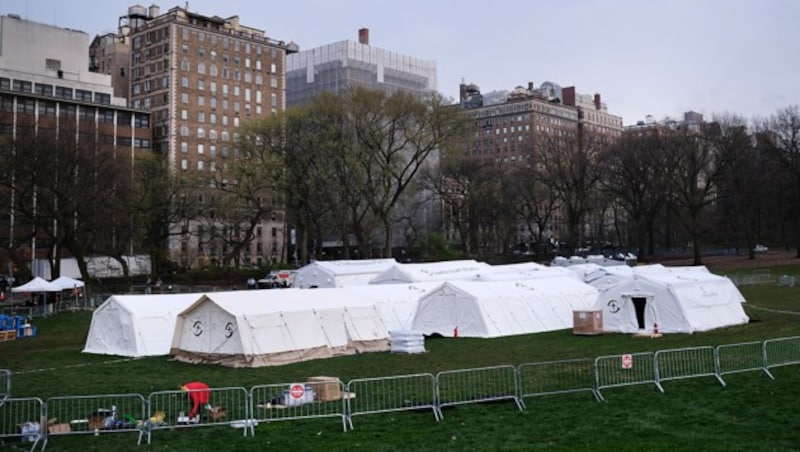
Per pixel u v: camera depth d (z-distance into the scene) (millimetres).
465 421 17094
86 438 16125
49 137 64125
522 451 14531
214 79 129000
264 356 28328
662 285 36219
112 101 121188
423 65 176250
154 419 16969
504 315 37938
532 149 106500
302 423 17062
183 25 125062
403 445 15047
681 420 17016
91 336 34094
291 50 144875
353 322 32188
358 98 75500
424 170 102750
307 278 62312
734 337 32875
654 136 93062
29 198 64812
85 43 121688
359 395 20016
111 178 67625
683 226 104312
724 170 90062
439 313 38250
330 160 77312
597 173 96625
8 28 112812
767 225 125688
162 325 33750
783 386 20312
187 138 124062
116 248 75062
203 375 25781
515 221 108312
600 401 18969
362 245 82438
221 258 120188
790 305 48312
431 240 95125
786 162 91375
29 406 19125
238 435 16094
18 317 43688
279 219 120188
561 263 79500
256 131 79875
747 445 14836
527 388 20375
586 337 35344
